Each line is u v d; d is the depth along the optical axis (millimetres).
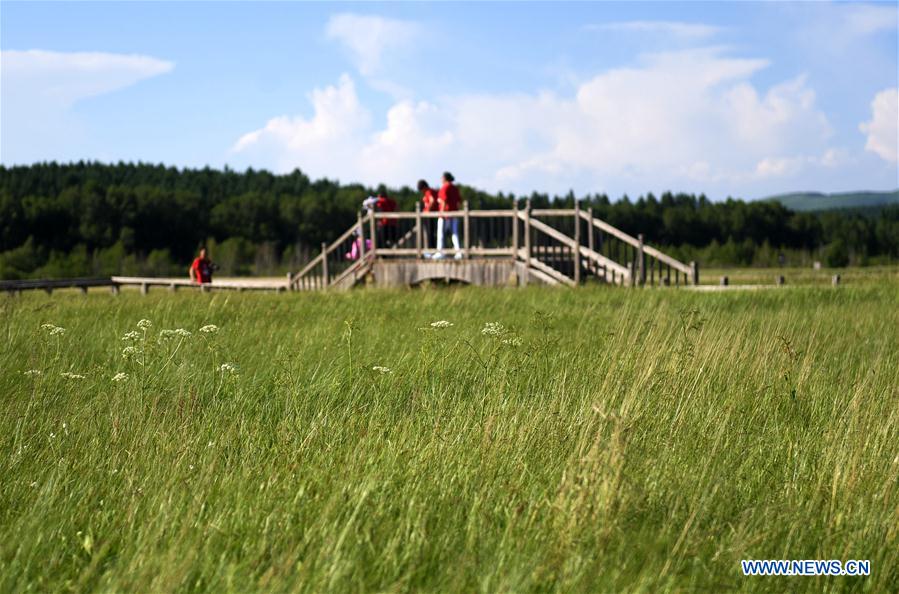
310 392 7527
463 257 24469
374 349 9656
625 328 10398
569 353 8977
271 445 5992
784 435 6277
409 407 7152
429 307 15328
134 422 6387
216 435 6105
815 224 137625
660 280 22562
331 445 5691
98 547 4270
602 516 4336
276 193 160250
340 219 129000
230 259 91875
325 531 4199
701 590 3914
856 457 5297
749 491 5184
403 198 147625
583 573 3859
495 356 8422
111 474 5250
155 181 163500
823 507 4852
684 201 148500
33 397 6992
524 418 6152
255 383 7906
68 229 111375
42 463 5531
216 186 162125
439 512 4535
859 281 23562
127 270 92562
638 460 5223
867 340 10969
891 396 7168
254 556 4004
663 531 4312
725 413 6625
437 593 3775
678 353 8336
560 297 17562
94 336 11133
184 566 3846
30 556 4102
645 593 3764
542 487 4898
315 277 26625
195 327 11906
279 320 13156
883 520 4613
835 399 7066
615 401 6816
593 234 23547
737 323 11555
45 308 13805
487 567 3939
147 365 8391
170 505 4566
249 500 4672
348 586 3789
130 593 3744
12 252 99688
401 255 25672
